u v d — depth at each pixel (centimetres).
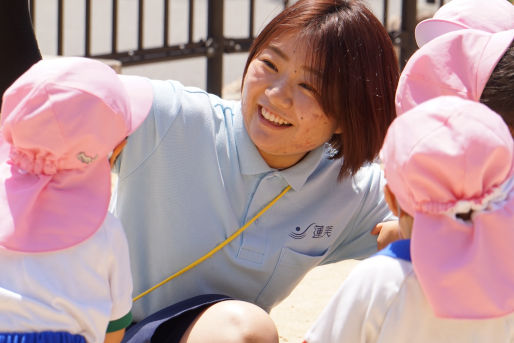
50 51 1098
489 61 266
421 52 277
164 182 297
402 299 233
